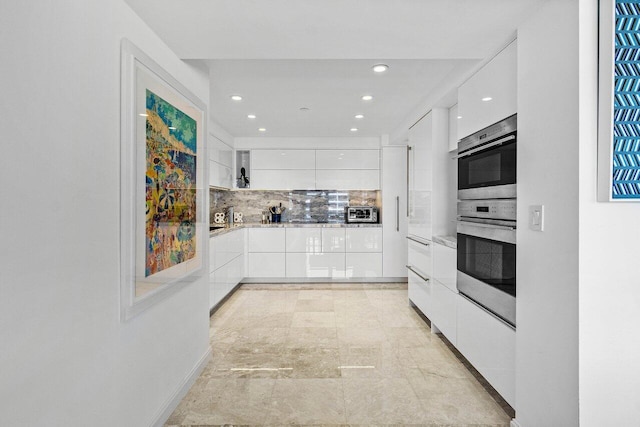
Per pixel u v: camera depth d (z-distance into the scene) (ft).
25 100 3.26
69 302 3.84
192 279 7.44
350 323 11.48
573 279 4.54
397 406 6.72
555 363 4.91
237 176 18.20
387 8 5.19
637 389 4.49
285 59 7.75
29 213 3.32
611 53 4.28
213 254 11.75
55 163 3.63
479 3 5.07
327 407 6.69
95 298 4.27
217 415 6.43
